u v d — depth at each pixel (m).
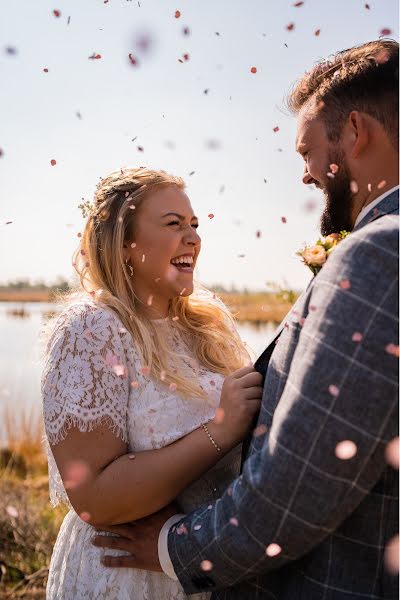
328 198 1.62
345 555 1.38
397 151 1.50
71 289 2.20
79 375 1.76
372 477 1.28
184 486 1.75
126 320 1.95
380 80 1.50
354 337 1.27
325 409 1.27
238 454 1.99
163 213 2.08
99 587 1.79
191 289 2.16
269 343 1.71
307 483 1.28
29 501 4.52
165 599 1.78
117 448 1.75
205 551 1.46
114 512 1.70
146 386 1.87
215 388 2.05
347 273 1.31
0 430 6.56
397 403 1.25
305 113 1.63
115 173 2.18
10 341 16.95
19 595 3.54
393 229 1.31
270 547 1.34
